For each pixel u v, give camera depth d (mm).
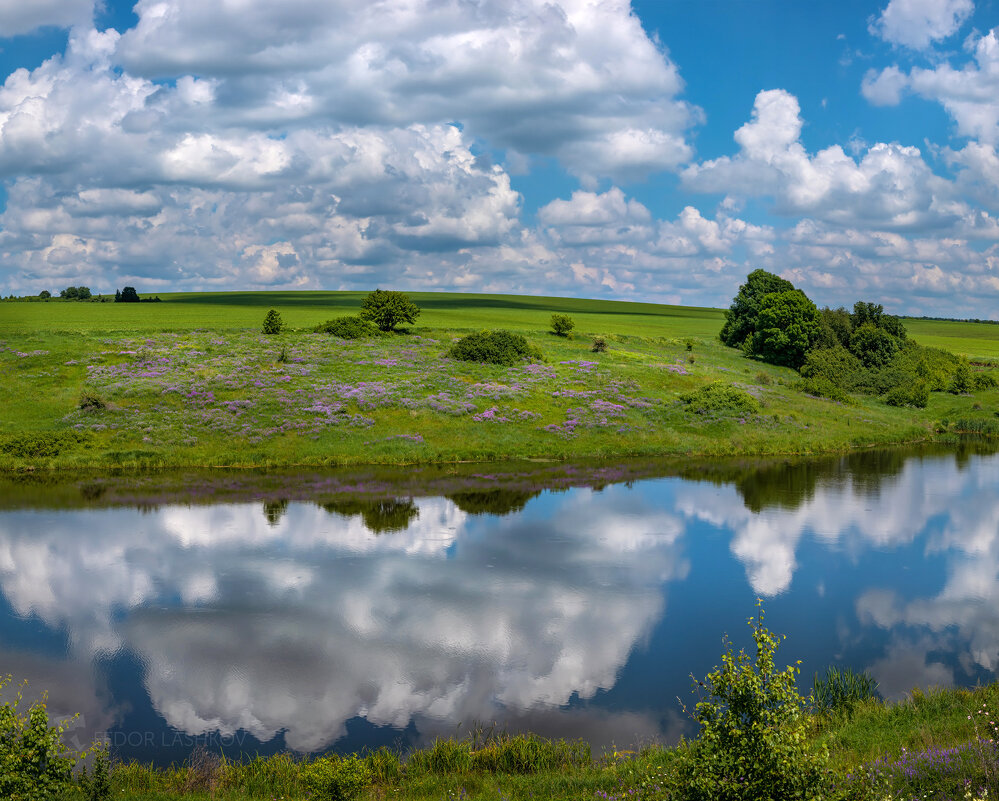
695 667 18766
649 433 53625
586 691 17469
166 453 44281
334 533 30344
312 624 21203
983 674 18312
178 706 16641
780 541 30188
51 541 28703
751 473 44969
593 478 42500
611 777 12430
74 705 16609
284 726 15891
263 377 58281
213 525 31234
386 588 24109
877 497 38594
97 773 11680
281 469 43219
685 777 9141
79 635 20297
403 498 36594
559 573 25828
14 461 42125
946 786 10227
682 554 28250
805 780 8695
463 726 15938
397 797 12438
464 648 19750
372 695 17234
